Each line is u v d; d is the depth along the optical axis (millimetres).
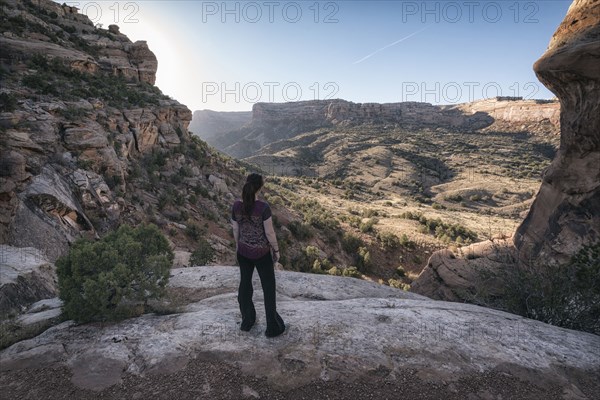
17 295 5359
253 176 3344
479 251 12898
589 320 5008
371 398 2760
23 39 36188
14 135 18578
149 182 31453
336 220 47938
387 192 100062
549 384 3057
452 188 101250
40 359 3133
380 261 39250
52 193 15766
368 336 3512
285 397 2736
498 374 3109
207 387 2787
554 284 5531
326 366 3045
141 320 3795
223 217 34562
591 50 8125
